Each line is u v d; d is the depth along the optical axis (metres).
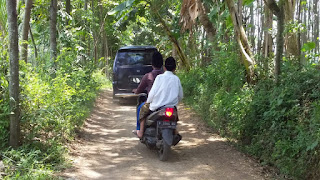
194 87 11.27
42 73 7.16
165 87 4.95
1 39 5.06
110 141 6.25
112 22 23.72
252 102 5.70
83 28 15.89
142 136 5.30
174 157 5.25
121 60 10.96
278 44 5.66
